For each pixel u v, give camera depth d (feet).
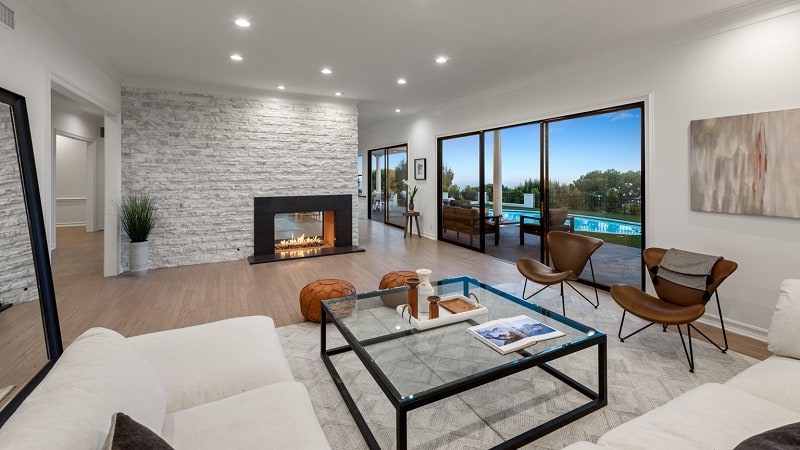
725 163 10.07
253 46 12.59
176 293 13.37
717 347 9.17
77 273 16.01
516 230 18.21
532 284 14.70
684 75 10.98
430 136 24.45
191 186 17.72
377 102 21.71
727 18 9.93
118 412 3.22
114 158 15.61
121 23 10.73
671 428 4.32
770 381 5.25
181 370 5.44
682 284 9.36
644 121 12.25
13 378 7.16
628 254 13.21
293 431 4.24
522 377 7.97
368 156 35.29
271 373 5.55
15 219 7.73
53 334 8.23
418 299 8.07
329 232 21.75
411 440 6.09
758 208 9.46
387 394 5.38
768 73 9.27
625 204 13.17
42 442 2.56
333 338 9.77
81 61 11.96
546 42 12.35
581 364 8.39
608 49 12.91
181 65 14.52
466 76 16.22
